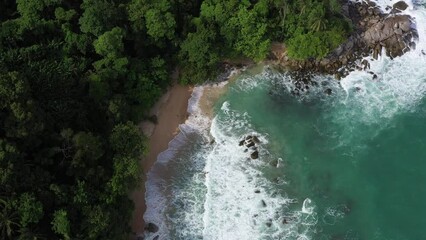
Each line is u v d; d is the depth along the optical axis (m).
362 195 72.88
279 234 69.06
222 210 71.19
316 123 80.56
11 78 58.56
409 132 79.19
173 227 70.44
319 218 70.56
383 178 74.50
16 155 56.84
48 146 64.19
